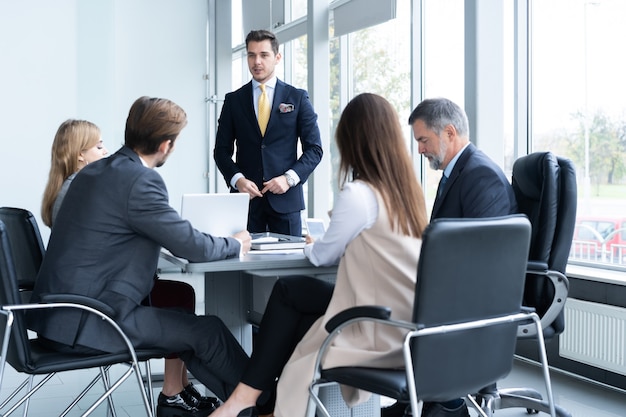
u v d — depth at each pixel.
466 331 2.05
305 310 2.53
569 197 3.00
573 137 4.62
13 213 3.03
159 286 3.51
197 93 9.18
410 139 6.00
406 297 2.23
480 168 3.01
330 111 7.15
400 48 6.07
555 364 4.46
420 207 2.32
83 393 2.86
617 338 3.97
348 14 6.54
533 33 4.90
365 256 2.28
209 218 2.91
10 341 2.37
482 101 4.66
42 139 7.73
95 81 7.91
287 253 2.92
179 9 9.05
